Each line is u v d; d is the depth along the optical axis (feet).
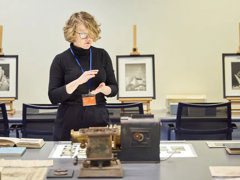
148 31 17.19
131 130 6.43
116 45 17.33
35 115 12.40
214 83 17.24
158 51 17.25
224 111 12.25
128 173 5.93
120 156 6.48
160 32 17.19
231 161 6.48
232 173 5.84
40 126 12.50
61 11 17.25
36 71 17.47
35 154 6.97
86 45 8.32
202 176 5.78
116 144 6.57
